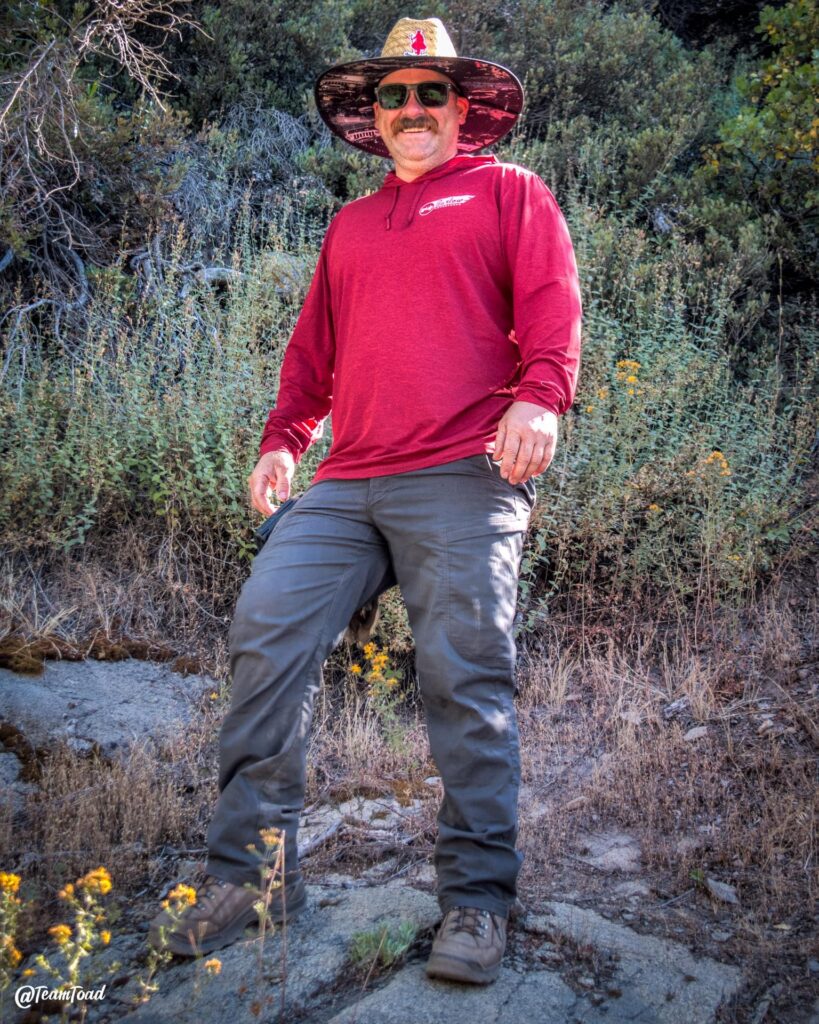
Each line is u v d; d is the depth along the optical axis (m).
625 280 5.42
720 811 2.86
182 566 4.16
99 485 4.16
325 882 2.58
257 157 6.61
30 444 4.25
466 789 2.15
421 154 2.47
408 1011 1.98
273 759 2.20
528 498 2.38
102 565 4.16
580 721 3.50
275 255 5.50
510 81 2.71
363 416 2.36
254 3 6.98
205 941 2.17
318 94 2.88
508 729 2.19
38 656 3.60
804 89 5.87
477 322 2.31
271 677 2.19
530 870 2.62
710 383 4.76
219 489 4.30
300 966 2.14
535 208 2.33
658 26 8.28
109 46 5.44
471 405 2.27
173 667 3.72
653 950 2.24
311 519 2.34
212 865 2.22
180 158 6.09
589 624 4.06
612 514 4.21
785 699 3.36
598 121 7.38
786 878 2.52
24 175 5.34
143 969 2.18
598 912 2.43
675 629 3.98
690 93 7.52
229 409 4.44
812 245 6.12
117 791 2.89
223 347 4.93
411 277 2.32
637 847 2.73
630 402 4.59
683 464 4.43
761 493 4.29
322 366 2.75
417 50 2.56
